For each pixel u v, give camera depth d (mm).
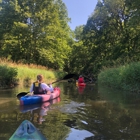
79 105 6848
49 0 27422
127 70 11859
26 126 3277
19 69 16328
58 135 3816
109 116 5230
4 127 4309
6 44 25953
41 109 6199
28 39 26250
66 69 42375
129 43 22094
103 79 16406
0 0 27484
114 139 3611
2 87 12789
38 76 8148
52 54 28578
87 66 32625
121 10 25625
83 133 3924
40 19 26625
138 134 3857
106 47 27875
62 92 10922
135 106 6570
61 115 5375
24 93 7871
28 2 26828
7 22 27266
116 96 9039
